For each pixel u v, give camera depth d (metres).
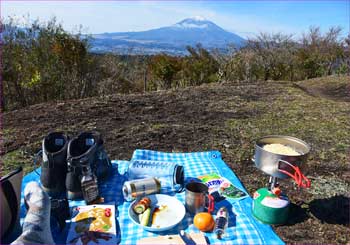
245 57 9.83
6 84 5.27
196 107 4.56
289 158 1.64
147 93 5.65
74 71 6.16
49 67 5.86
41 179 1.81
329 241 1.70
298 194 2.16
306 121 4.00
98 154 1.98
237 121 3.90
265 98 5.43
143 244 1.47
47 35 5.99
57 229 1.60
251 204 1.92
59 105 4.44
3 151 2.81
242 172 2.49
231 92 5.89
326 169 2.59
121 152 2.82
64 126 3.51
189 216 1.74
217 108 4.55
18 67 5.33
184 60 8.95
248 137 3.31
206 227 1.61
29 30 5.82
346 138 3.38
